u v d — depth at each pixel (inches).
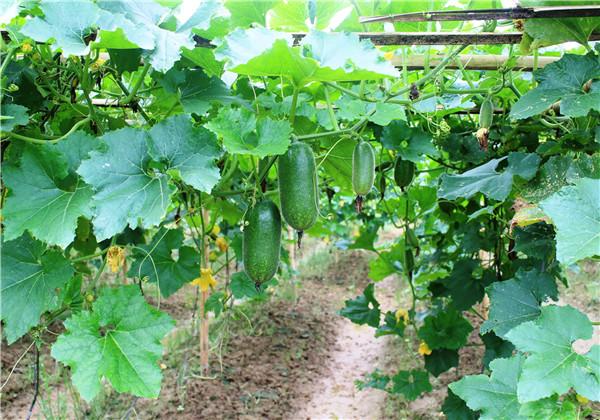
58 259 82.5
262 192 94.6
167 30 83.7
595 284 303.4
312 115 128.4
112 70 102.1
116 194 70.1
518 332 74.8
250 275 88.7
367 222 318.0
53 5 73.9
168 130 74.7
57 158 72.9
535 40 102.7
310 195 85.1
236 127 79.8
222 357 265.1
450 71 150.9
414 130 138.7
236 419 217.3
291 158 85.0
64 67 94.1
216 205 159.5
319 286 429.1
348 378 267.6
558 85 95.0
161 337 79.4
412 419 214.5
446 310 192.7
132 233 137.9
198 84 100.5
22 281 79.6
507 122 158.7
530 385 70.0
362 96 102.4
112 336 78.0
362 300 209.2
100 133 98.3
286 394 243.0
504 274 171.9
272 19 115.0
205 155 74.8
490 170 120.3
